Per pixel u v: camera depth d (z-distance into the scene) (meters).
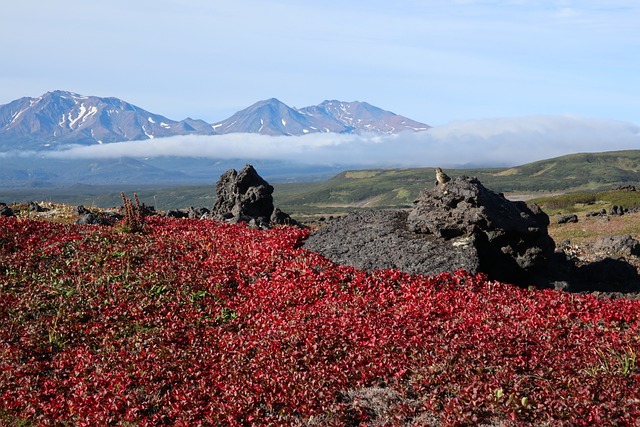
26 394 15.73
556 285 24.45
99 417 14.29
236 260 26.89
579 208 113.88
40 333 19.64
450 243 25.23
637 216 70.94
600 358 15.22
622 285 26.53
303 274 24.16
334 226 30.06
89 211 42.66
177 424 13.91
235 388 15.17
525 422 12.52
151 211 49.44
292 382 15.24
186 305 21.97
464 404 13.23
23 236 29.19
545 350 15.99
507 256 25.61
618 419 12.09
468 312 19.47
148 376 16.44
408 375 15.44
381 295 21.41
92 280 23.92
